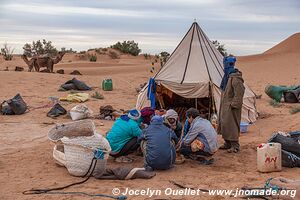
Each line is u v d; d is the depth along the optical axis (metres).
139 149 9.07
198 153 8.52
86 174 7.54
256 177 7.62
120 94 20.14
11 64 48.09
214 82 12.32
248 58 60.72
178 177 7.64
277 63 47.81
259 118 13.85
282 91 18.86
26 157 8.95
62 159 7.95
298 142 8.69
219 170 8.15
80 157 7.51
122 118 8.66
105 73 36.94
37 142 10.46
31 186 7.11
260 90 24.56
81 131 8.90
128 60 69.94
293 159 8.21
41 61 30.64
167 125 8.92
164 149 7.93
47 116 13.85
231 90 9.34
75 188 7.00
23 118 13.55
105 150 7.64
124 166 8.34
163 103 13.09
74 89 21.05
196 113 8.61
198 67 12.86
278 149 7.97
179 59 13.09
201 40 13.35
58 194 6.69
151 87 12.82
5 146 10.02
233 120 9.33
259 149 7.97
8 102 14.16
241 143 10.30
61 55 31.25
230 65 9.54
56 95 19.27
